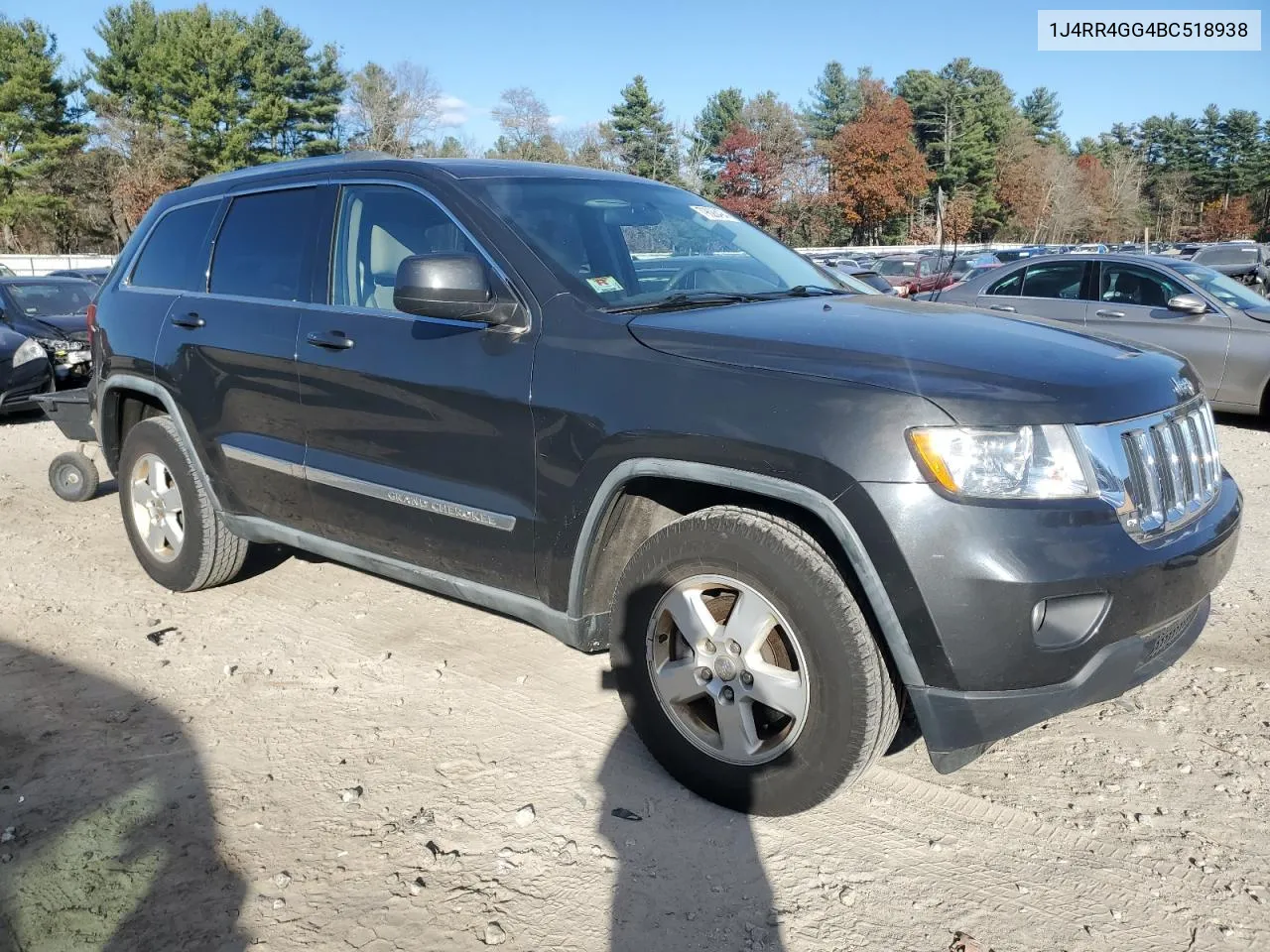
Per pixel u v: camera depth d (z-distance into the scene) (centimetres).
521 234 343
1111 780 314
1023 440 251
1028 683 253
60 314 1187
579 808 298
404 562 375
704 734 301
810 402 264
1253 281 2381
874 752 270
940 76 8238
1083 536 251
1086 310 979
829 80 8150
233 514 443
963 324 313
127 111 5419
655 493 309
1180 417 291
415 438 350
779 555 270
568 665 399
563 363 310
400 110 6272
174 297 457
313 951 241
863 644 262
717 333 296
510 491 325
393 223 376
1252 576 495
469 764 324
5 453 843
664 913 254
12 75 5209
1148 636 270
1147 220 9881
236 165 5375
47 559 542
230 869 272
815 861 275
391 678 388
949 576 247
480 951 241
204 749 336
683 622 296
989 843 283
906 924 250
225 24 5497
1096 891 263
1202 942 244
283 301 404
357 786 311
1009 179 8050
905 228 7269
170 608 466
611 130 7175
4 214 5200
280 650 416
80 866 273
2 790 311
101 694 377
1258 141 9869
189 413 443
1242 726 346
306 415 388
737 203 6494
